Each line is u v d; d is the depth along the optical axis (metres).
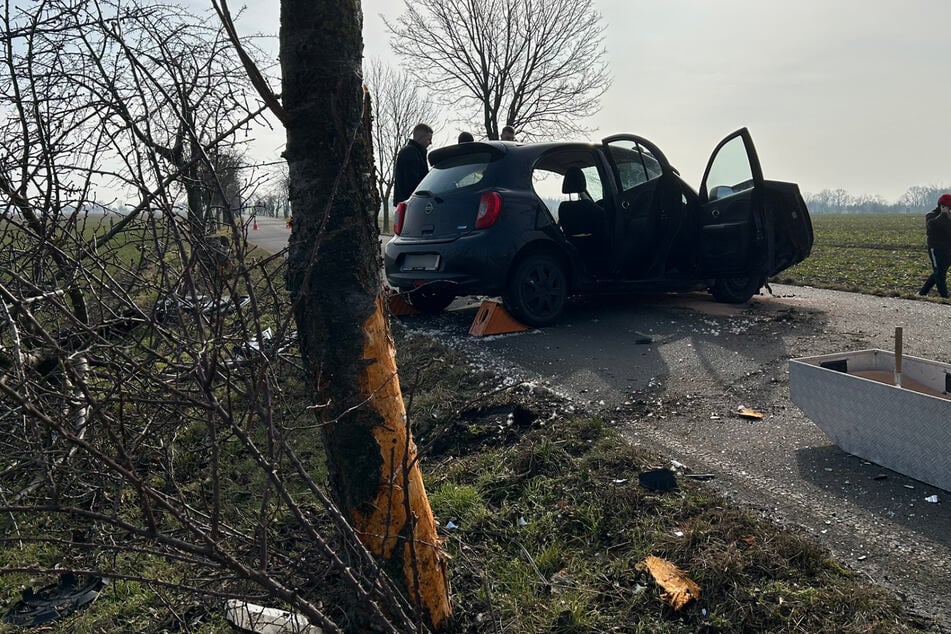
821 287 9.29
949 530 2.88
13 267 2.33
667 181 7.18
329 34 2.13
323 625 1.85
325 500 1.90
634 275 7.27
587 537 3.12
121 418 1.86
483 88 21.92
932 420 3.18
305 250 2.22
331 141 2.18
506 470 3.74
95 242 2.29
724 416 4.41
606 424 4.35
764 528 2.96
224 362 1.88
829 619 2.42
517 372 5.45
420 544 2.35
